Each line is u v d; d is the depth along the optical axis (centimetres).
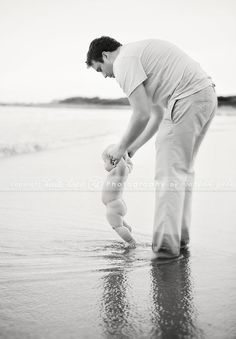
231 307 171
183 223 258
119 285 196
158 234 240
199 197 398
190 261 233
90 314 164
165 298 181
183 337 146
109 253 246
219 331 150
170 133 236
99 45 250
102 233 290
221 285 196
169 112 236
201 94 233
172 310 168
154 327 153
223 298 181
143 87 235
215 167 525
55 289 190
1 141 686
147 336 146
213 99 240
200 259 237
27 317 161
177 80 233
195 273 213
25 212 348
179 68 234
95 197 407
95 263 228
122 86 238
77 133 784
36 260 232
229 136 769
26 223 314
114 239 276
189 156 241
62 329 151
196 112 233
